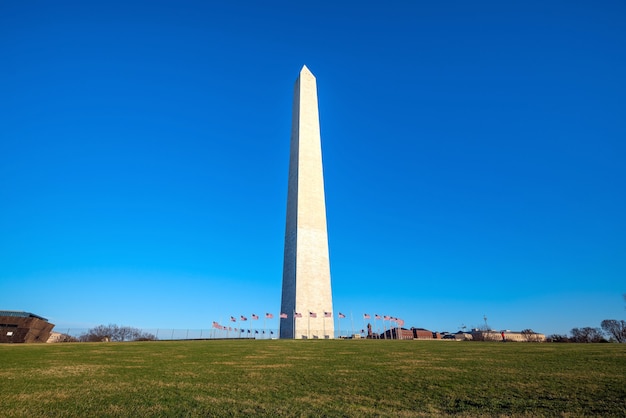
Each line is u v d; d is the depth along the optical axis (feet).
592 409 32.01
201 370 57.00
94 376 51.62
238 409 33.88
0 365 62.85
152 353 83.46
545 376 47.32
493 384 43.32
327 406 34.91
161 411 33.27
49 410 33.65
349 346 100.53
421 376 49.65
